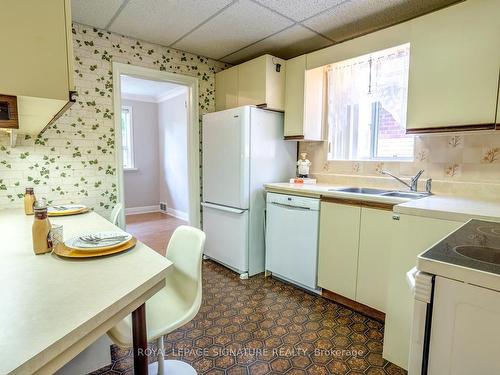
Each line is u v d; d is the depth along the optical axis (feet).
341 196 7.02
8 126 3.37
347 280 7.09
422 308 2.66
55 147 7.97
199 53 10.11
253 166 9.02
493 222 4.09
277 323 6.57
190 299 4.14
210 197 10.21
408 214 4.86
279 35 8.54
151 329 3.69
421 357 2.71
